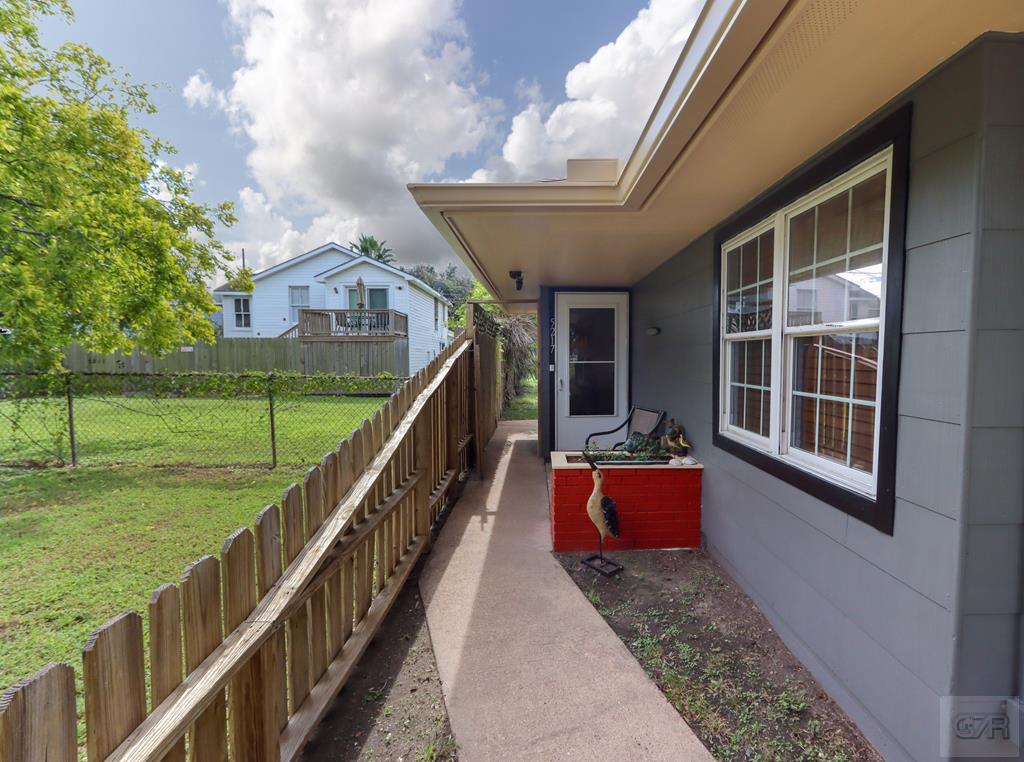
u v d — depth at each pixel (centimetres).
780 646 232
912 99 157
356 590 228
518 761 165
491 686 203
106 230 524
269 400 686
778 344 245
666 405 440
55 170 484
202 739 126
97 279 510
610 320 594
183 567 329
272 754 154
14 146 475
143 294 601
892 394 166
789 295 241
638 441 413
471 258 429
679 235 350
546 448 603
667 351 437
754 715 187
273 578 162
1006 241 135
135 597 290
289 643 173
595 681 205
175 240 652
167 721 106
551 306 593
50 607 279
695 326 364
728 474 304
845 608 190
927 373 151
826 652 202
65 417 683
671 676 209
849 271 197
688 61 163
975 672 142
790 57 142
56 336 510
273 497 490
